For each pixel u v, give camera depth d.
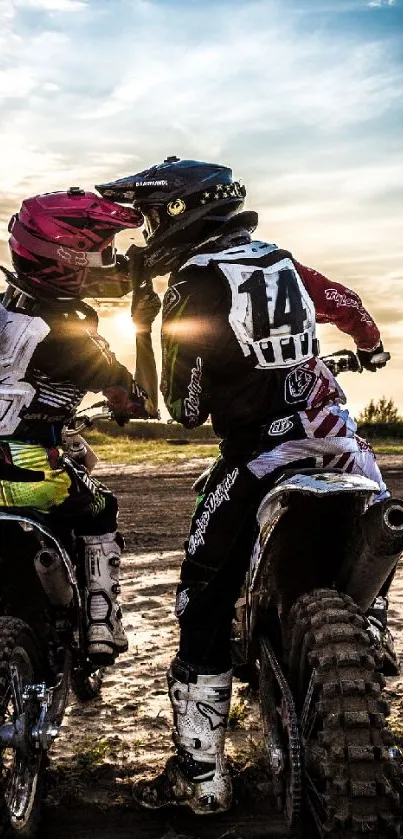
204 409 3.18
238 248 3.20
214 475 3.22
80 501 3.41
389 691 4.36
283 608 3.10
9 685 3.03
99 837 3.25
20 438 3.24
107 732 4.02
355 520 2.83
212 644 3.22
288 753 2.88
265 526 2.86
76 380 3.22
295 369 3.10
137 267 3.35
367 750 2.62
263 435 3.06
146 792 3.37
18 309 3.25
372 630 3.27
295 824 2.83
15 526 3.29
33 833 3.19
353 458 3.06
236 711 4.15
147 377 3.39
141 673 4.71
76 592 3.51
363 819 2.60
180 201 3.28
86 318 3.40
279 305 3.08
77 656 3.71
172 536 8.66
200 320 3.09
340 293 3.48
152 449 19.81
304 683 2.87
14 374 3.17
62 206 3.25
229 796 3.28
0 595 3.44
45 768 3.43
